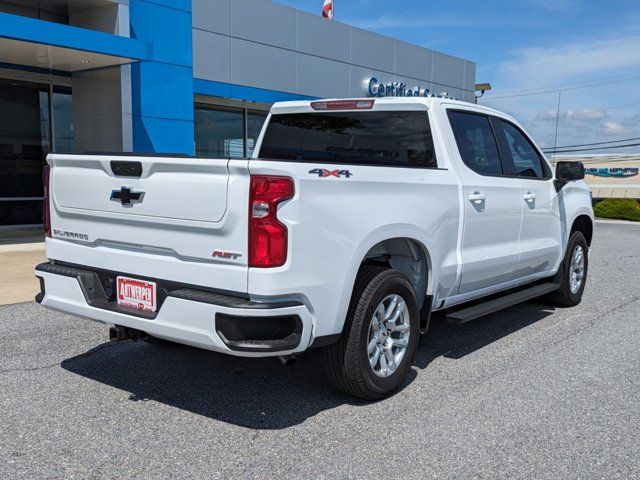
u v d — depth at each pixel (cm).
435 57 2277
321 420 382
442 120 490
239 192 331
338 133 538
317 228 350
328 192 359
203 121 1653
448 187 466
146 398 414
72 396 416
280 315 333
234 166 330
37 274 434
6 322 590
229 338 333
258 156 593
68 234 421
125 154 380
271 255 331
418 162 493
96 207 396
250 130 1783
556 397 423
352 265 373
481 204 505
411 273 468
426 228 439
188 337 348
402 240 446
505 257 542
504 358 510
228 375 460
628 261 1130
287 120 571
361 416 389
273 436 359
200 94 1529
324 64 1852
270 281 330
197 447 345
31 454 335
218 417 386
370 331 403
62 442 349
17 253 984
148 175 365
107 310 386
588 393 431
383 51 2045
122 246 391
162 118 1348
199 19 1507
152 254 372
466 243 493
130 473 316
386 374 414
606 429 372
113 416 385
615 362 501
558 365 493
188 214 349
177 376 457
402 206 416
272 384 443
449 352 526
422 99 492
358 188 381
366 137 522
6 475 312
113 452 338
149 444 348
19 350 509
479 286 525
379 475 315
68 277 408
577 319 649
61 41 1045
